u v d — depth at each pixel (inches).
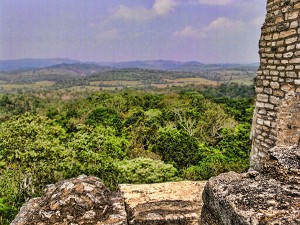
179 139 888.3
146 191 159.6
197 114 1359.5
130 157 792.9
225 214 80.9
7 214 492.4
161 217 135.7
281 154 104.7
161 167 549.6
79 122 1290.6
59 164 500.7
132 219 135.5
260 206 75.3
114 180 514.6
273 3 207.8
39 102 2861.7
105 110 1434.5
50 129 601.6
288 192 81.7
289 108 187.8
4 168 542.3
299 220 67.7
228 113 1440.7
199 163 815.7
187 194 156.7
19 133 535.5
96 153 529.3
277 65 204.5
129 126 1142.3
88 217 116.3
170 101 1891.0
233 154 927.0
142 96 2090.3
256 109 227.8
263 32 218.5
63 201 121.7
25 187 519.5
